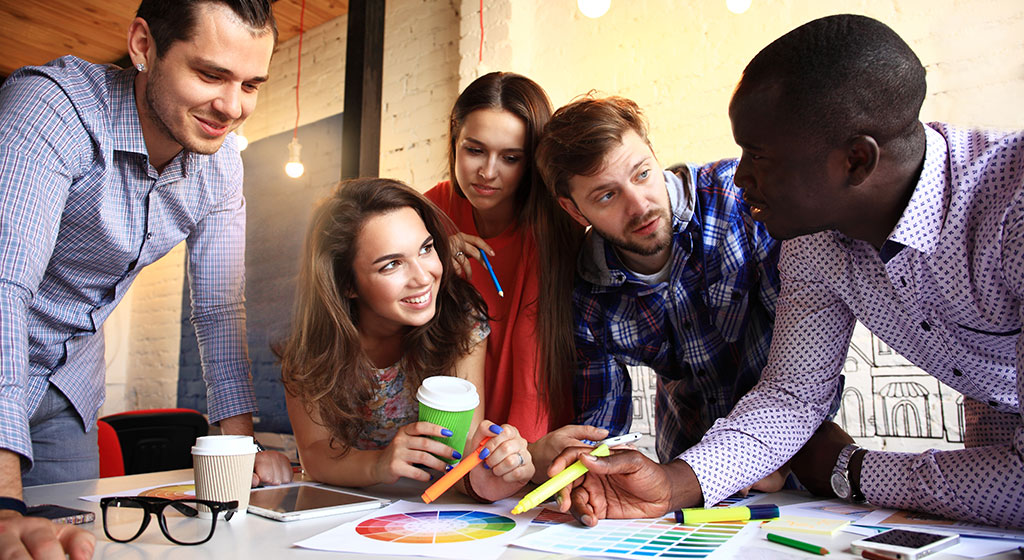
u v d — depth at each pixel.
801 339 1.01
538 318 1.39
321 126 4.00
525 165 1.44
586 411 1.44
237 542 0.73
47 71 1.08
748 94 0.79
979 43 2.08
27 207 0.98
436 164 3.33
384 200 1.22
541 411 1.38
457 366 1.32
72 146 1.07
